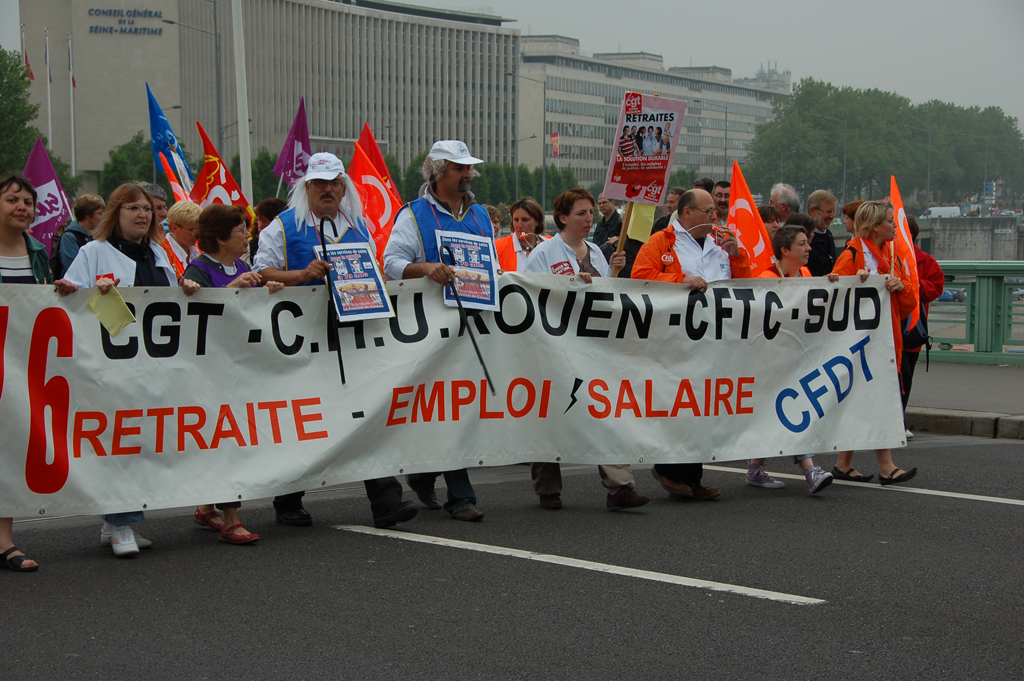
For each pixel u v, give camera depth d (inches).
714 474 307.7
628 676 150.4
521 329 249.9
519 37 5083.7
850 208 322.3
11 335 204.4
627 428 257.4
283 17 4138.8
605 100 5679.1
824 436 278.7
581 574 199.3
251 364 225.3
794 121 6102.4
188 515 255.0
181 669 152.7
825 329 279.6
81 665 154.2
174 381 217.8
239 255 234.8
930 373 484.7
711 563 207.5
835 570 203.0
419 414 241.0
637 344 258.7
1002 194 7751.0
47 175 413.7
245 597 185.2
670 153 258.2
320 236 235.0
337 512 256.2
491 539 226.2
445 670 152.4
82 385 209.6
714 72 6830.7
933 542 224.8
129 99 3644.2
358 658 156.9
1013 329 508.7
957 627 171.3
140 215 221.5
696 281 262.4
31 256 214.4
